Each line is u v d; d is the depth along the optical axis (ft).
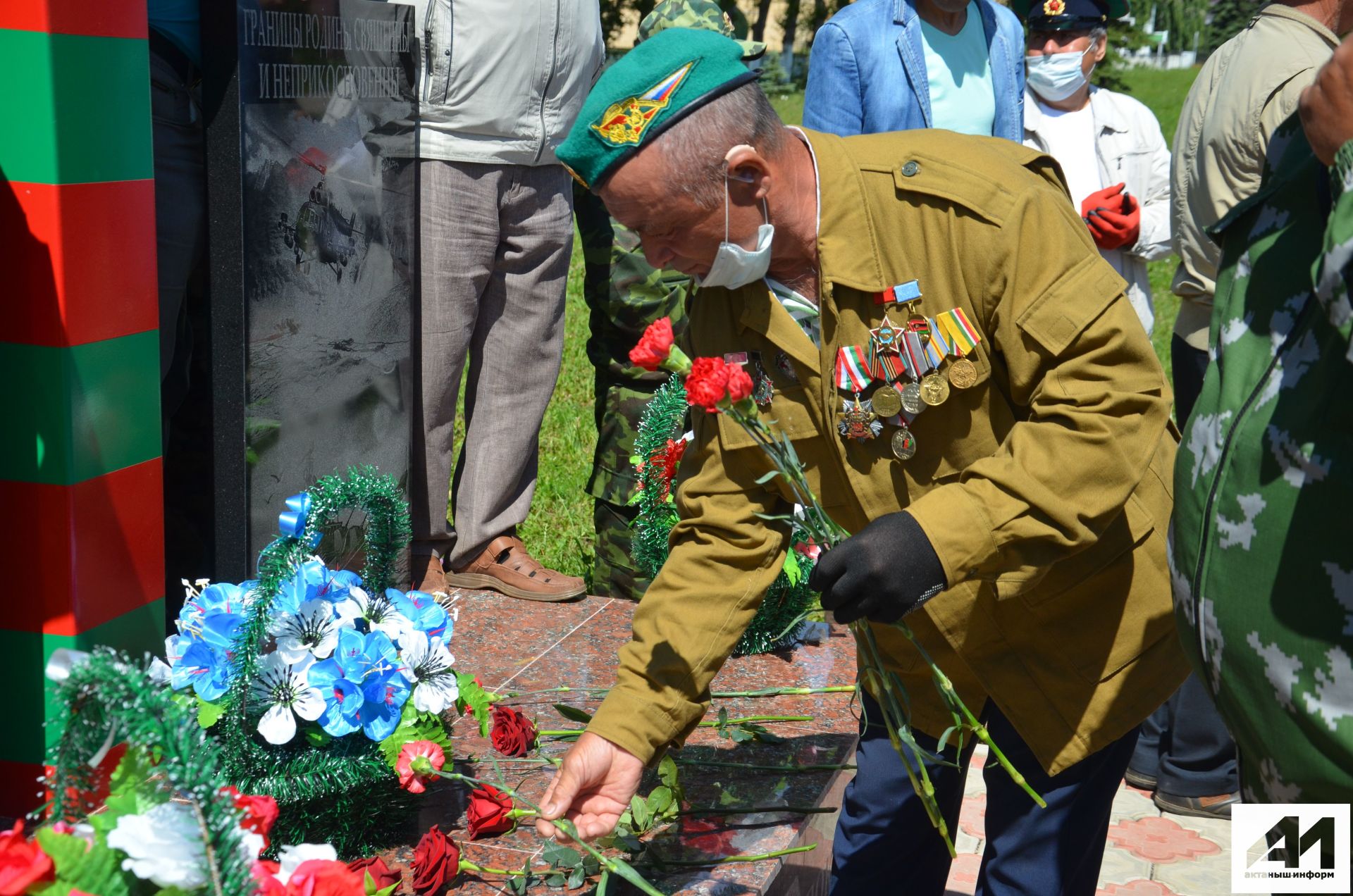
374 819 6.98
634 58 5.82
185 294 8.91
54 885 4.28
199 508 9.34
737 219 5.85
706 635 6.36
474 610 11.20
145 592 7.32
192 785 4.21
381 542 7.53
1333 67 4.65
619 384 12.85
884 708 6.59
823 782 8.23
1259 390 4.91
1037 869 6.68
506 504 11.91
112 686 4.28
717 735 8.90
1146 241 13.28
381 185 10.26
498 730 7.51
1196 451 5.24
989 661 6.47
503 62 10.80
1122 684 6.39
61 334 6.60
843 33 11.91
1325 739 4.59
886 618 5.51
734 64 5.82
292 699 6.56
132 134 6.99
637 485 12.34
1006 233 5.78
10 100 6.49
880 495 6.29
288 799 6.43
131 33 6.95
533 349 11.88
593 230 12.48
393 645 6.98
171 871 4.25
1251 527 4.83
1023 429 5.69
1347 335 4.34
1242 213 5.27
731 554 6.47
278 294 9.16
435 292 11.12
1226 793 11.72
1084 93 13.92
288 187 9.15
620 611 11.30
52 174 6.50
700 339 6.59
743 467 6.49
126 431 7.10
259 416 9.11
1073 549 5.63
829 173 6.00
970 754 7.18
